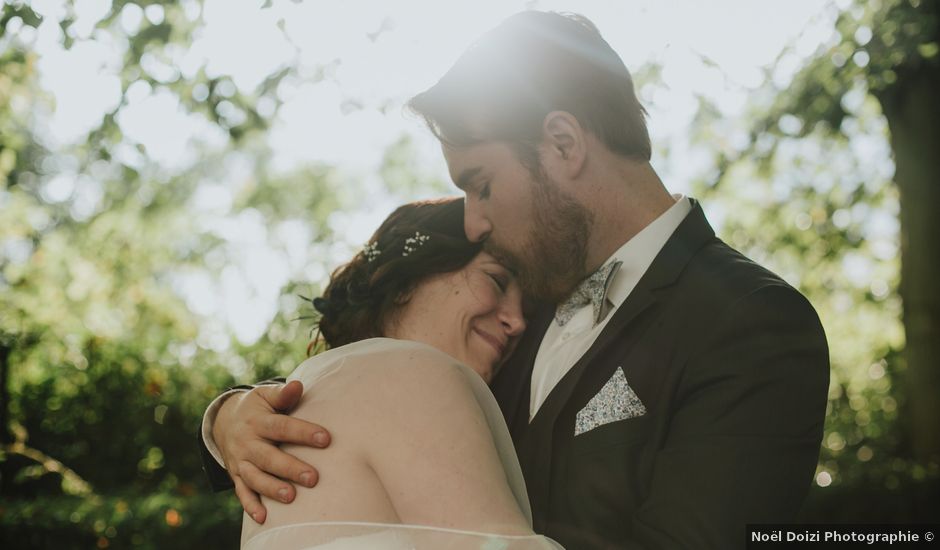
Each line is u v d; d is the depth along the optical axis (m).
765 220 10.66
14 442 6.62
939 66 7.51
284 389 1.56
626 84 2.04
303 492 1.46
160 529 5.16
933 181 7.64
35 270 8.98
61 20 6.41
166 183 13.46
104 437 7.01
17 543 5.19
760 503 1.66
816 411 1.77
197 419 7.12
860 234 10.50
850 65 7.62
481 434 1.43
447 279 2.09
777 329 1.77
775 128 9.27
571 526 1.80
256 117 6.96
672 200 2.06
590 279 1.98
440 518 1.35
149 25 6.54
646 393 1.83
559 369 2.00
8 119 9.45
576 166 1.96
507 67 2.00
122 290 10.62
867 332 10.88
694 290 1.86
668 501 1.67
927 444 7.49
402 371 1.51
